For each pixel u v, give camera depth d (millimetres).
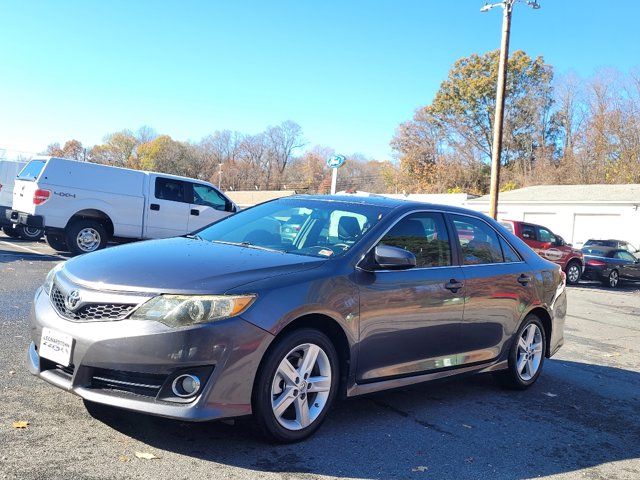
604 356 7965
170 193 14078
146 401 3383
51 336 3635
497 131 21578
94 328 3443
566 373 6762
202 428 3932
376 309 4215
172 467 3342
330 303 3910
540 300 5836
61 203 12617
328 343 3941
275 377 3660
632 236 29203
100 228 13109
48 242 13938
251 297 3570
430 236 4926
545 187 37750
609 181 49562
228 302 3490
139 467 3303
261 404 3596
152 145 100625
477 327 5105
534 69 61844
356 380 4160
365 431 4262
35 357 3877
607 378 6680
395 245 4566
